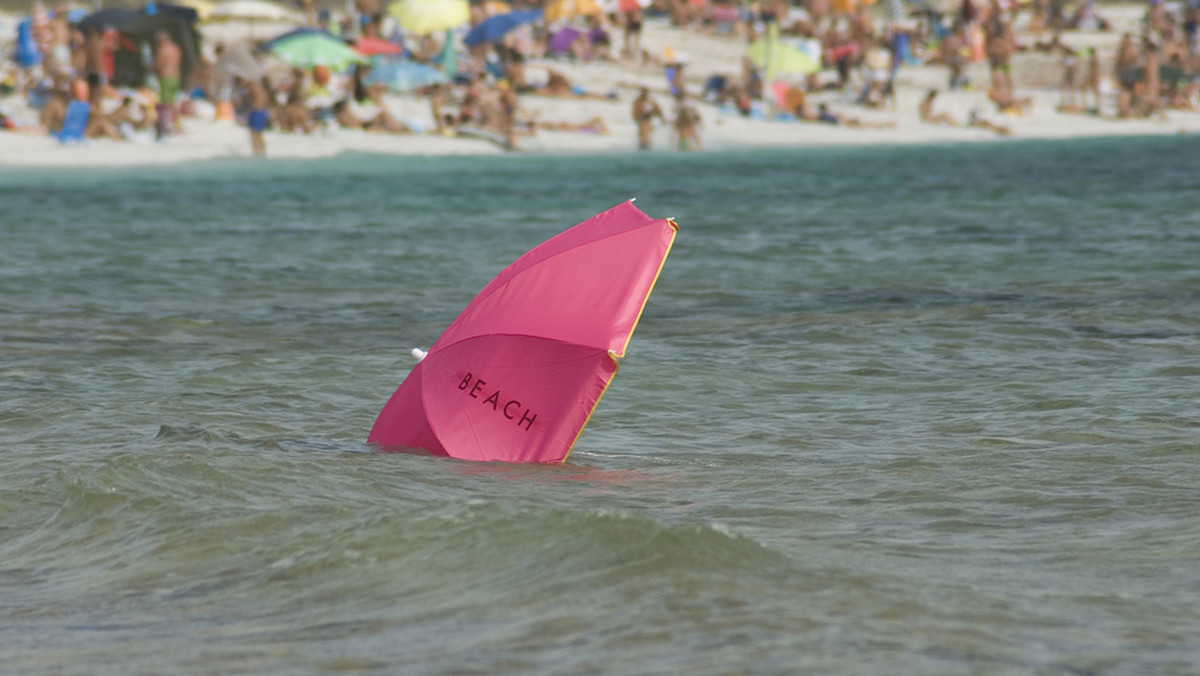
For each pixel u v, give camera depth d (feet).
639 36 584.40
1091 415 91.04
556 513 56.08
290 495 66.39
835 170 394.52
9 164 369.50
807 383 106.73
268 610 50.06
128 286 172.14
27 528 64.39
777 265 193.06
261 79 426.92
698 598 47.03
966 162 419.95
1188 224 240.53
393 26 499.92
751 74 538.47
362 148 428.97
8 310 149.18
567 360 75.72
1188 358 113.29
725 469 76.79
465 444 76.89
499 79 502.79
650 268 75.92
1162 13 647.15
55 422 89.35
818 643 42.16
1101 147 479.41
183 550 58.39
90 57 412.16
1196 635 44.88
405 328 139.95
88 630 48.80
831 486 71.82
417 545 55.16
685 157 443.73
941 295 159.33
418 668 41.73
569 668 40.73
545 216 276.00
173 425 85.71
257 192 320.70
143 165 380.17
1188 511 64.64
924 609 46.68
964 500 67.97
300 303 159.63
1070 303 148.66
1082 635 44.45
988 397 99.30
